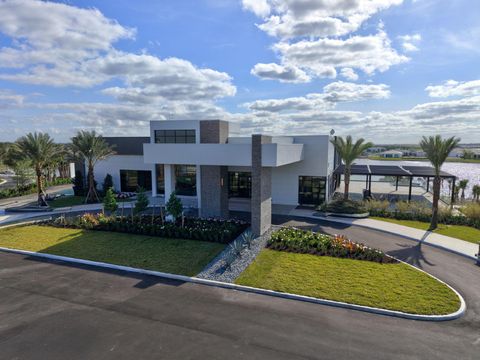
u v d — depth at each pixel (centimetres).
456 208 2353
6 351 748
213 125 2111
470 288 1074
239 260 1308
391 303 948
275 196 2597
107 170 3256
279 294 1019
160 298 1012
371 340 785
